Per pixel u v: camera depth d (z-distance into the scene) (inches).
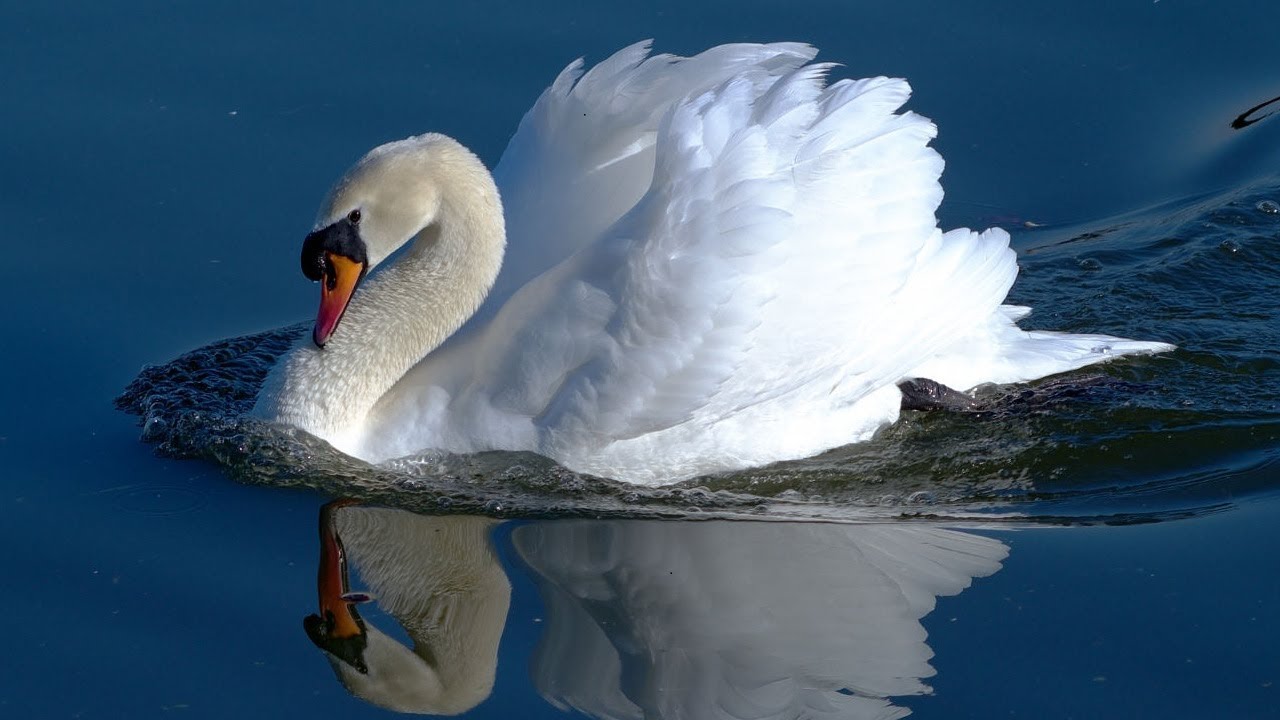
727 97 526.0
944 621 450.3
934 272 538.9
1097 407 563.2
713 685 428.1
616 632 450.3
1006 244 547.5
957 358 570.9
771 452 541.0
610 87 553.6
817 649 441.1
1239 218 676.1
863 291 526.0
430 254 548.1
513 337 525.7
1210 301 631.8
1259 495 507.5
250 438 540.1
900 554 485.7
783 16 767.1
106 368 582.2
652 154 552.4
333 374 541.0
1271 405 562.6
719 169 509.0
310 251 529.0
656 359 510.0
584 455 526.9
